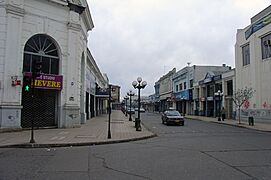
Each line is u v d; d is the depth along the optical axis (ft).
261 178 21.90
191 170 24.79
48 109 64.85
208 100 145.59
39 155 33.04
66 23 67.26
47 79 62.23
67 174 23.30
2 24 55.88
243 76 109.91
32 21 60.85
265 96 94.38
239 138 52.85
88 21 83.82
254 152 35.22
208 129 75.82
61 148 39.37
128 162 28.55
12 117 56.03
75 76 68.33
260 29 96.99
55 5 64.90
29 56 61.21
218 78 131.95
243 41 110.22
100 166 26.58
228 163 27.94
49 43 64.95
